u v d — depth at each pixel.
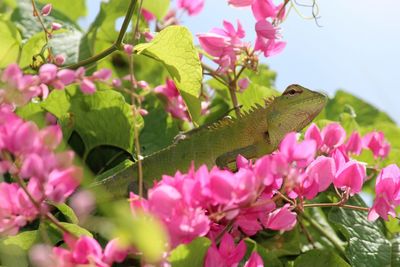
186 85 1.18
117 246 1.05
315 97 1.21
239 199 1.07
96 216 1.14
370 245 1.19
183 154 1.20
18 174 1.05
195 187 1.06
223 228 1.10
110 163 1.21
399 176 1.13
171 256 1.07
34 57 1.19
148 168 1.19
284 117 1.21
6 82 1.07
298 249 1.21
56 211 1.14
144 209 1.06
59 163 1.05
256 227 1.10
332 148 1.17
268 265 1.16
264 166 1.07
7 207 1.06
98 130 1.19
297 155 1.08
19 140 1.05
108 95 1.19
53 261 1.05
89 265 1.05
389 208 1.13
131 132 1.19
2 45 1.21
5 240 1.10
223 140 1.21
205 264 1.07
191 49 1.18
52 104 1.19
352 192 1.13
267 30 1.20
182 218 1.06
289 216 1.11
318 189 1.11
